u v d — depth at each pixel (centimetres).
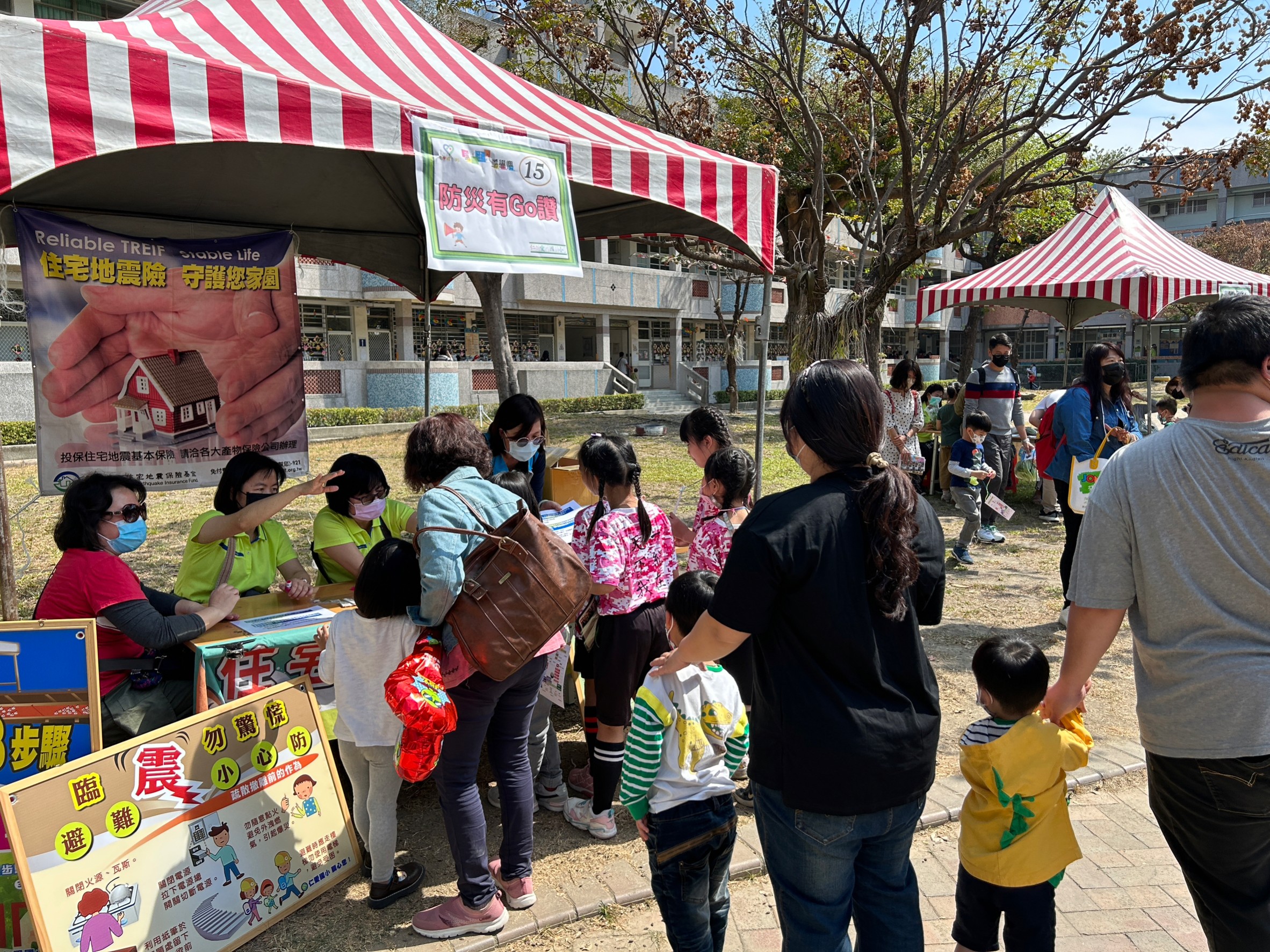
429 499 264
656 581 325
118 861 237
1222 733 180
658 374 3350
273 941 265
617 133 443
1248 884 191
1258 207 4328
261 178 492
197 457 494
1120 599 193
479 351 2783
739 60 1082
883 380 2864
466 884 264
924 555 189
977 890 237
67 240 438
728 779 232
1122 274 822
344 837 298
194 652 300
